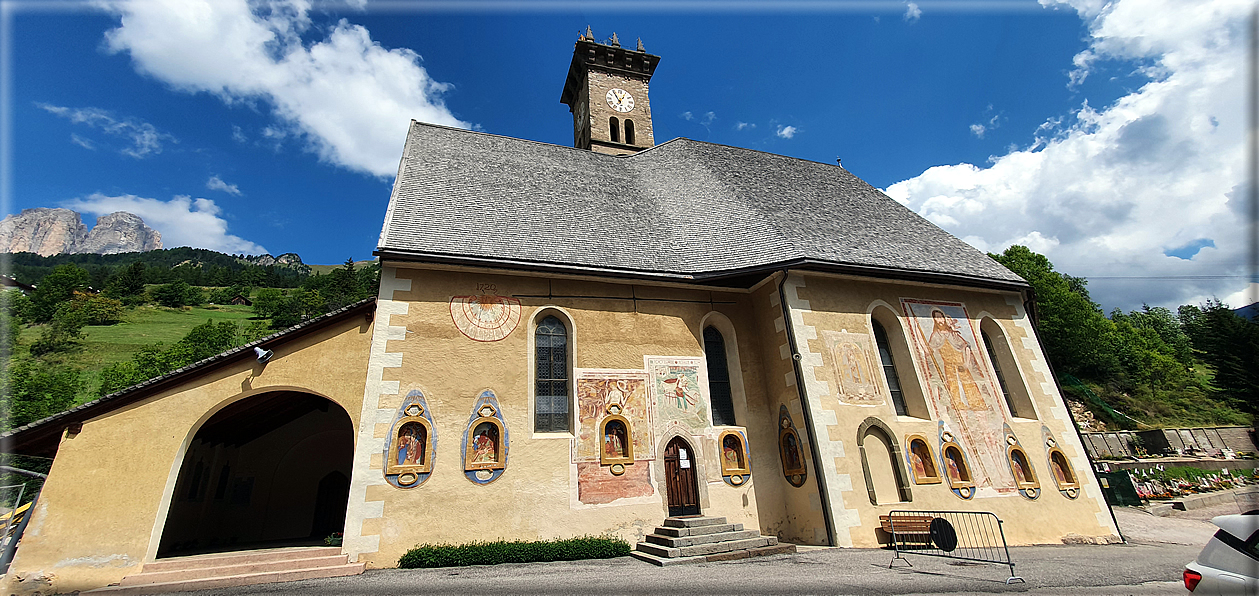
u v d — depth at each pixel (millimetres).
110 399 10664
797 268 14188
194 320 73312
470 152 18859
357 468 11109
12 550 10266
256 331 63594
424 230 13602
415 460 11531
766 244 15344
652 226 17250
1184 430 32469
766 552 11188
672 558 10531
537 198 16922
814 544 12648
